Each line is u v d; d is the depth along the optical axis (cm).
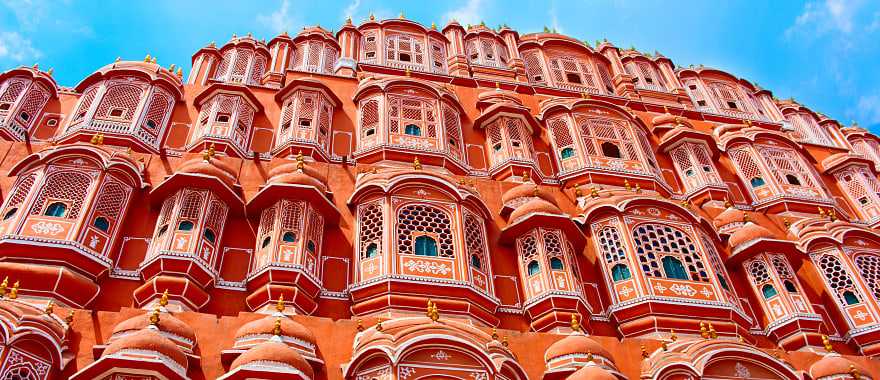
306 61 3262
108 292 1716
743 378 1638
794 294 2123
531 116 2761
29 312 1415
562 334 1747
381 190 2039
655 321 1895
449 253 1922
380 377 1417
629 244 2081
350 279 1900
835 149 3331
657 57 3916
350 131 2619
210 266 1784
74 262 1680
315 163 2227
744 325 1989
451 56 3444
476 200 2119
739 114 3566
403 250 1897
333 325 1606
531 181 2381
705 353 1647
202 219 1855
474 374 1435
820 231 2345
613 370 1591
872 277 2233
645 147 2853
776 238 2236
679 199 2692
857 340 2064
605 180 2556
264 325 1509
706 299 1969
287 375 1344
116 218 1859
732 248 2270
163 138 2417
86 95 2452
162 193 1922
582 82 3462
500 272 2025
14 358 1317
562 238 2048
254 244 1933
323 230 1986
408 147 2452
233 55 3334
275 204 1948
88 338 1466
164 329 1448
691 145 2880
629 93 3478
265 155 2420
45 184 1828
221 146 2339
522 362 1633
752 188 2783
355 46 3366
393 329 1535
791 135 3469
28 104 2380
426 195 2055
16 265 1620
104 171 1900
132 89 2469
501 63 3469
